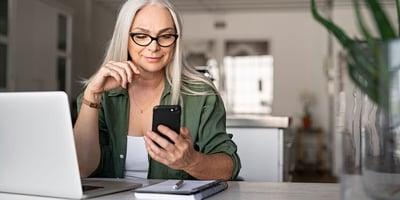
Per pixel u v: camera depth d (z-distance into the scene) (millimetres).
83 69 7148
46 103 960
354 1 759
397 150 796
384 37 757
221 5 8398
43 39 5582
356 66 759
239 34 9000
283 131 2857
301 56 8797
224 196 1085
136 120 1604
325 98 8633
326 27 825
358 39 759
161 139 1131
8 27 4828
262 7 8516
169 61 1575
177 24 1526
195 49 9109
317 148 8406
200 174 1275
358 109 837
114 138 1584
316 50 8734
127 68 1353
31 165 1025
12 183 1062
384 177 817
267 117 2859
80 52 7039
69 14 6305
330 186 1233
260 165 2852
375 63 741
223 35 9039
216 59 9055
